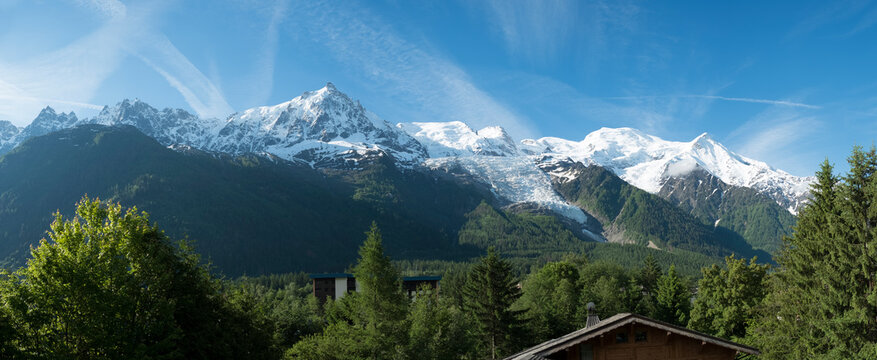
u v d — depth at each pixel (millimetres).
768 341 56938
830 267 51000
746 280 84375
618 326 39250
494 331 91562
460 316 88375
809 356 51594
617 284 138250
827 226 54500
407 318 67625
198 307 38531
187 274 38562
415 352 63594
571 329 110875
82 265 32781
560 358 40812
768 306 59562
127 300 33156
